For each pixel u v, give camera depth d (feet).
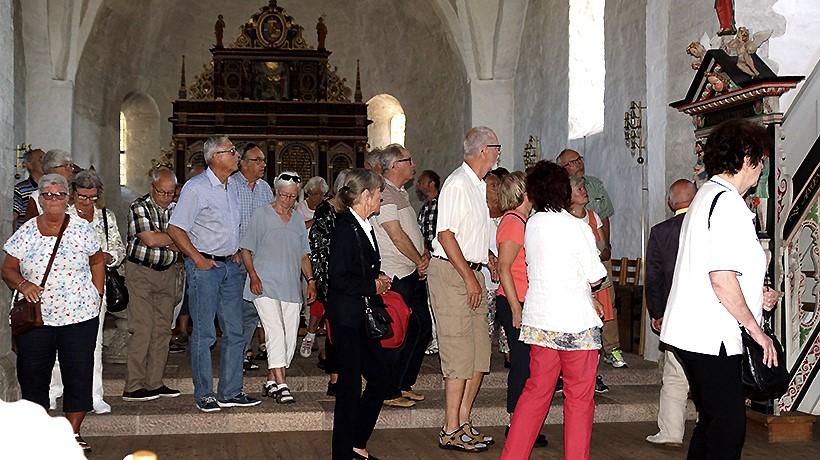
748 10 24.31
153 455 4.83
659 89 28.14
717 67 21.52
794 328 20.85
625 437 20.90
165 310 22.98
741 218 12.59
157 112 58.59
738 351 12.78
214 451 19.33
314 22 60.75
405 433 21.27
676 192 18.81
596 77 40.68
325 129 55.98
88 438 20.52
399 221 20.38
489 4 48.62
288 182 21.67
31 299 16.66
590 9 40.57
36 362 17.11
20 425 4.35
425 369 26.13
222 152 20.76
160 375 23.11
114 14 51.90
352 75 61.00
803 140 24.58
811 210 21.29
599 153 37.24
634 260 32.17
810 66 24.34
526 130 47.39
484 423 22.49
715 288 12.52
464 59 50.21
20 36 47.34
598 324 14.79
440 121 56.03
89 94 52.21
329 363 17.53
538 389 14.89
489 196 22.39
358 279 16.25
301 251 22.44
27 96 48.26
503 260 17.30
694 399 13.92
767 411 20.53
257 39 56.29
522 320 15.17
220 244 21.02
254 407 21.84
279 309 22.03
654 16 28.50
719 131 13.03
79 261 17.22
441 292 18.54
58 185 16.89
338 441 16.31
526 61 47.32
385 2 58.13
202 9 58.65
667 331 13.19
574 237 14.74
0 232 21.16
